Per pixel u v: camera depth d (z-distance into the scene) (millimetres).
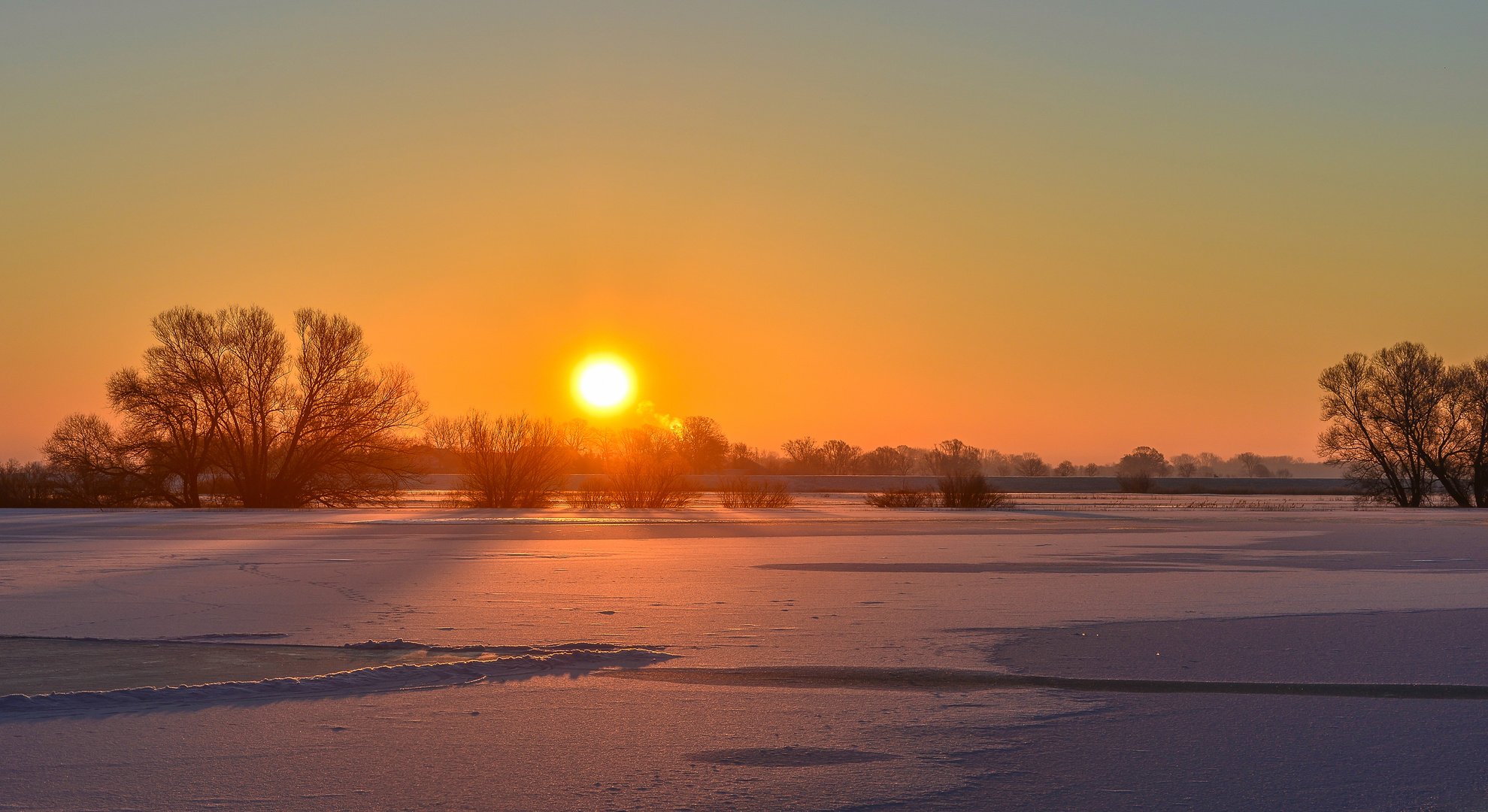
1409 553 23812
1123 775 6113
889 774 6133
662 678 8930
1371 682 8828
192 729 7141
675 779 6023
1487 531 34156
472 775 6078
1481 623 12273
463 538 28750
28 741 6801
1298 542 28062
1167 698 8188
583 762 6352
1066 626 12023
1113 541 28281
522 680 8844
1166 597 14938
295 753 6531
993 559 22031
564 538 28812
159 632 11461
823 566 20000
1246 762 6379
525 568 19359
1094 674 9148
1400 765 6324
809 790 5812
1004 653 10211
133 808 5488
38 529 34188
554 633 11391
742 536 30172
